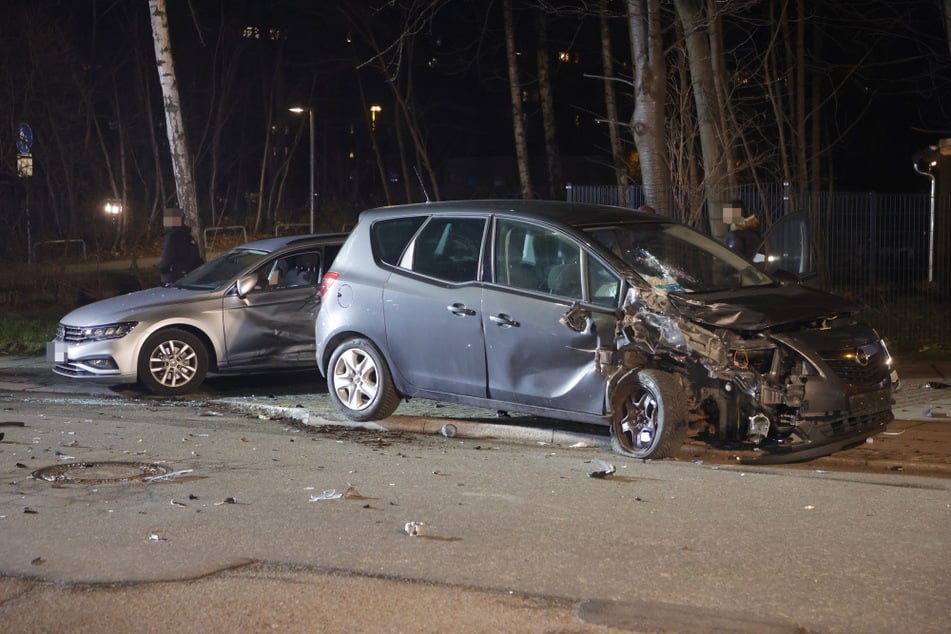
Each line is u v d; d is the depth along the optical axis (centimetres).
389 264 986
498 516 661
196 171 5375
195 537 611
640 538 611
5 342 1681
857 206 2028
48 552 583
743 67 2506
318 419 1023
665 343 809
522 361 888
